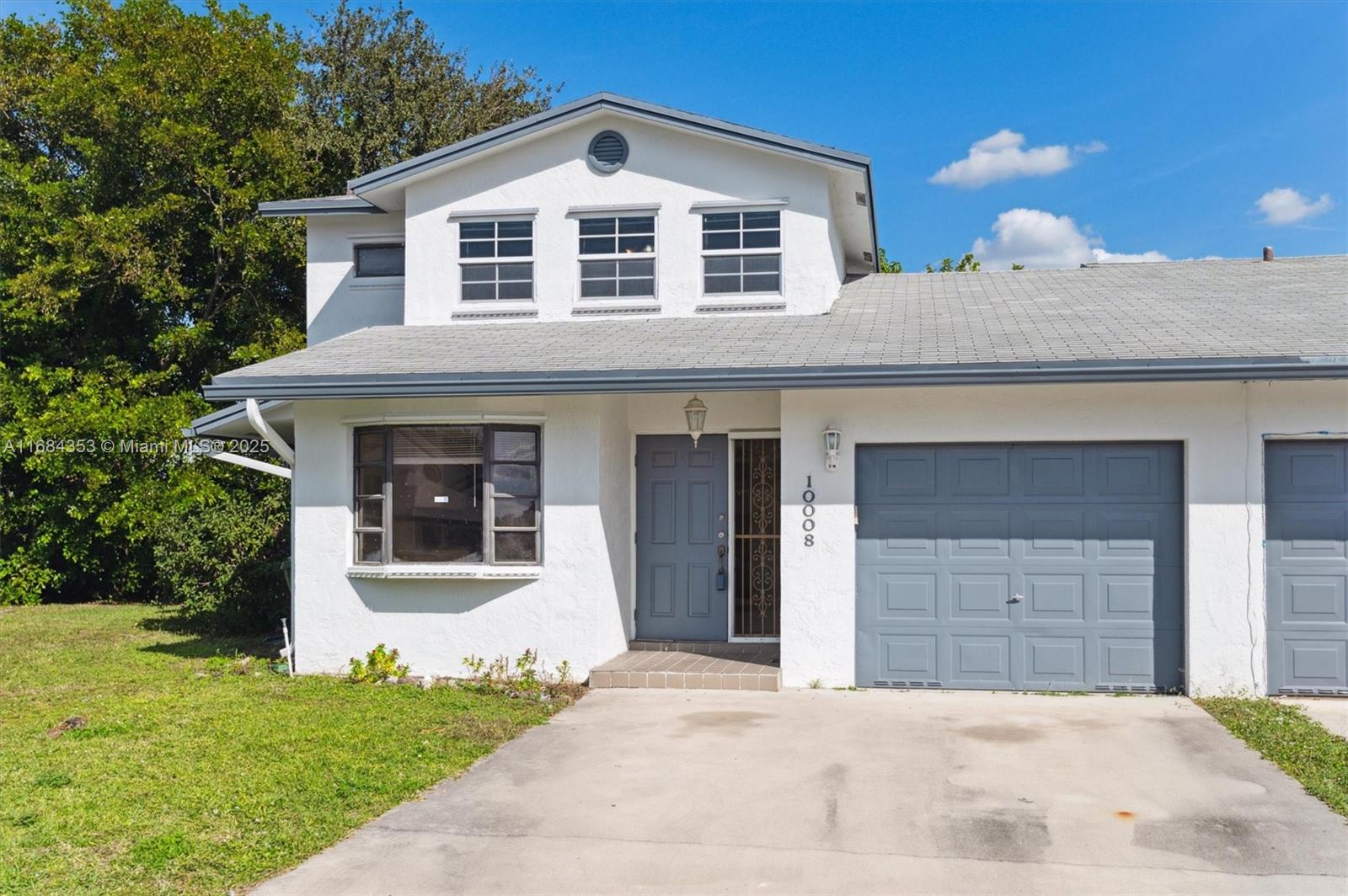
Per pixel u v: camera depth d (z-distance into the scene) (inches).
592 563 427.2
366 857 231.5
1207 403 384.2
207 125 821.9
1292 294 476.1
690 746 323.6
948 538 405.7
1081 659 395.9
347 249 598.9
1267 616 381.1
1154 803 263.4
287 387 412.8
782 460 413.1
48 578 800.9
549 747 324.5
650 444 487.2
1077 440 395.9
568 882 217.5
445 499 438.0
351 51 1055.0
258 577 581.3
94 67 823.7
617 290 503.5
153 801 267.6
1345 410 374.0
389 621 442.6
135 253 772.6
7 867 223.1
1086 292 513.3
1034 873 219.1
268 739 330.3
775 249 494.3
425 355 441.4
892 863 225.5
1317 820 249.9
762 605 478.0
